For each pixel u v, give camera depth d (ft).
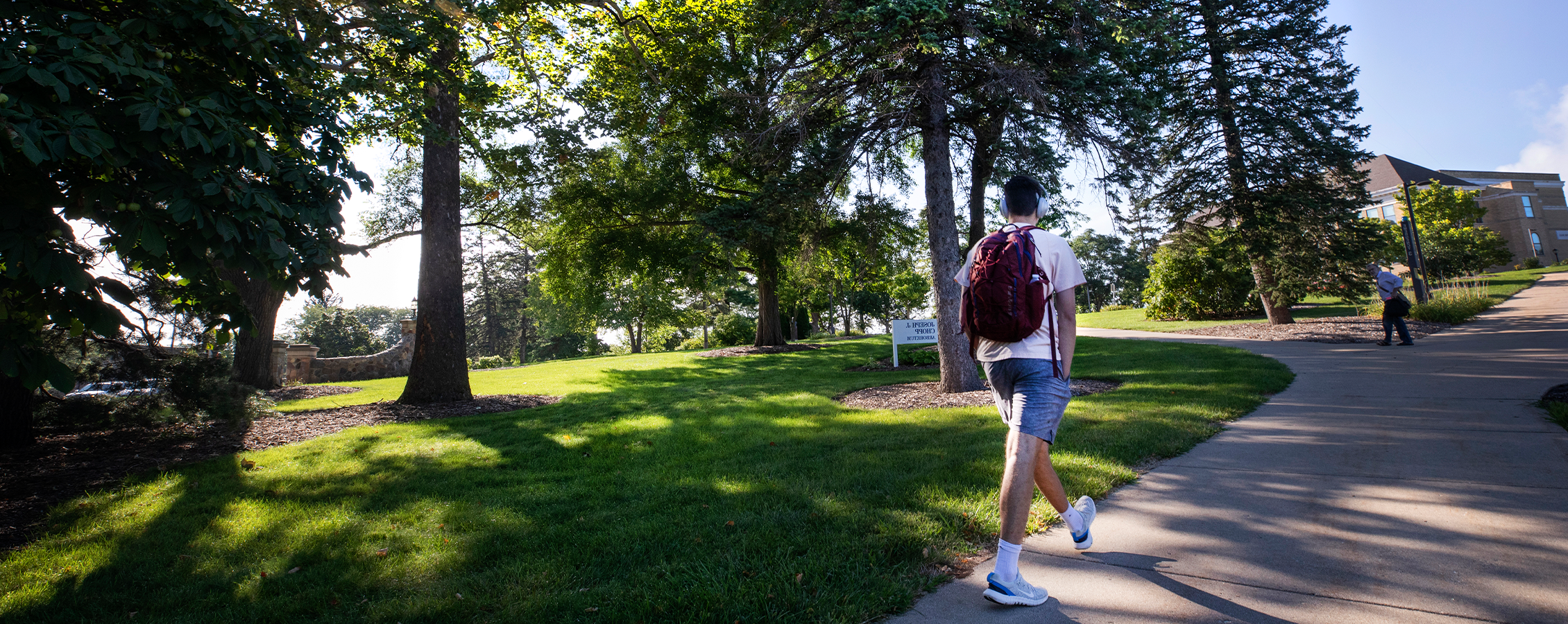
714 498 12.66
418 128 22.97
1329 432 15.43
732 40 51.16
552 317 142.82
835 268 69.56
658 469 15.52
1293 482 11.63
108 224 10.96
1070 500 11.26
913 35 25.93
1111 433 16.48
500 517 12.20
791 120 30.78
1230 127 51.93
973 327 8.58
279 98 13.58
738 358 61.05
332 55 20.45
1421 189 130.93
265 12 18.13
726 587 8.28
